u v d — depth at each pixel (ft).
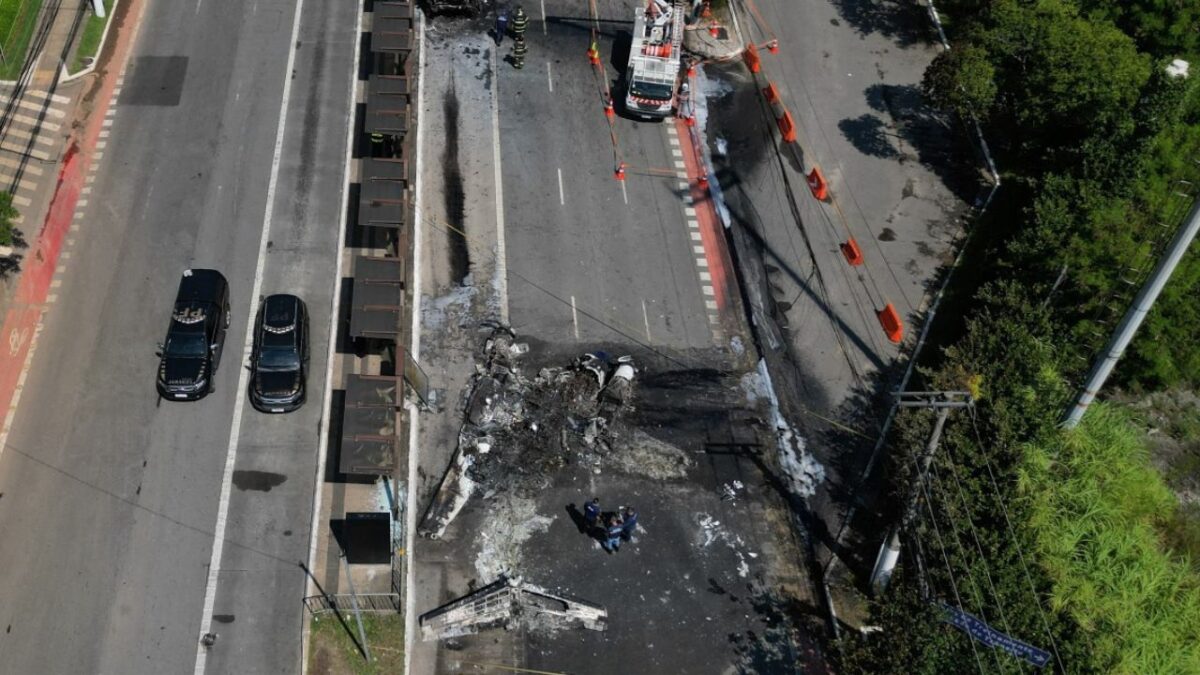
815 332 166.50
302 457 144.66
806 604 137.08
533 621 132.26
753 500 146.51
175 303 152.87
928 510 129.80
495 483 144.36
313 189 177.06
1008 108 186.19
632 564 139.03
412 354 156.97
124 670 124.36
